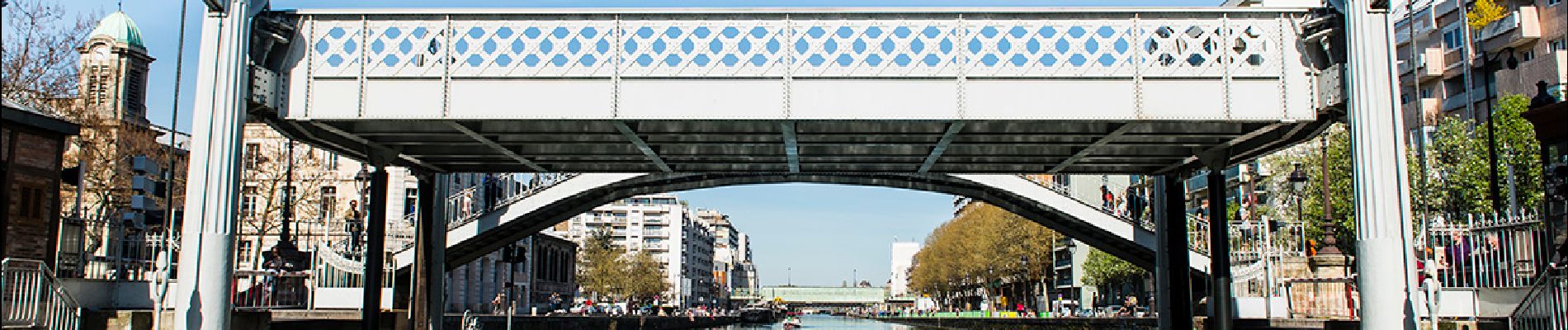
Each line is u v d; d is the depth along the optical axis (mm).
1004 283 88250
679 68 14906
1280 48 15188
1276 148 19406
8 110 17859
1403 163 14250
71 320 17156
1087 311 84625
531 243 84188
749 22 15016
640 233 174375
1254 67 15062
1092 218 31703
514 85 15047
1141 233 31594
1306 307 24891
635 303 103250
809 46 14922
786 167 23484
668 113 14906
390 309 25969
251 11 14891
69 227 21141
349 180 55750
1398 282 14055
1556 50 46969
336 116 15086
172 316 18516
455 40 15148
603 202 32438
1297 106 15094
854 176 31188
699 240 199500
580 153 20828
